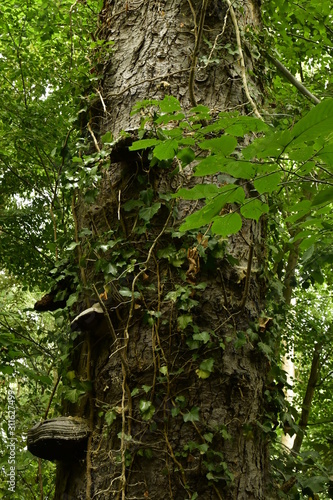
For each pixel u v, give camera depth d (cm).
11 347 419
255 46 405
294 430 353
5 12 641
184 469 286
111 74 386
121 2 408
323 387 766
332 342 732
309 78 699
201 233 324
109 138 342
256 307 337
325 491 351
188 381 301
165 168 336
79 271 354
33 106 615
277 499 319
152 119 338
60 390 333
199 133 215
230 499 286
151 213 326
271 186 186
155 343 306
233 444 297
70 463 312
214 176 338
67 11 500
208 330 311
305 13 580
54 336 464
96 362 321
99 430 306
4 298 593
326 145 168
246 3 423
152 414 292
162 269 321
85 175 336
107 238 336
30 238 711
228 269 329
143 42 385
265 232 376
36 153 674
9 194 739
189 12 389
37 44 696
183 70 360
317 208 217
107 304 321
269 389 334
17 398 557
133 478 286
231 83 372
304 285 437
